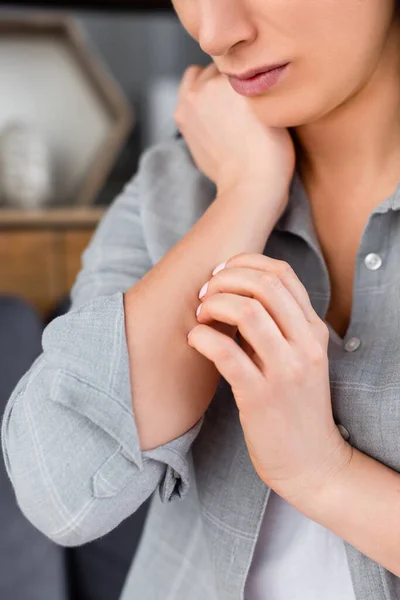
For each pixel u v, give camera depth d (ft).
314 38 1.98
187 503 2.76
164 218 2.62
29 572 4.12
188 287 2.19
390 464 2.07
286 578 2.37
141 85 7.61
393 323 2.17
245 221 2.32
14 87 7.34
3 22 7.16
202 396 2.19
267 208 2.36
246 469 2.36
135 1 7.21
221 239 2.28
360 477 2.00
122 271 2.58
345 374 2.16
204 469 2.48
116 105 7.43
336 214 2.43
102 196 7.61
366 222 2.23
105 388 2.11
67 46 7.39
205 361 2.17
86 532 2.19
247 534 2.33
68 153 7.51
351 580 2.25
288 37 1.98
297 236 2.45
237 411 2.43
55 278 6.70
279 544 2.38
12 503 4.36
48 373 2.18
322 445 1.98
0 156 7.16
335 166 2.39
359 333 2.24
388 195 2.34
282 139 2.43
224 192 2.43
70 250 6.70
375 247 2.24
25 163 7.07
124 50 7.51
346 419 2.13
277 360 1.86
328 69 2.04
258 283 1.87
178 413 2.16
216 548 2.42
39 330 5.49
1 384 4.93
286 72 2.05
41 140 7.17
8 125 7.34
